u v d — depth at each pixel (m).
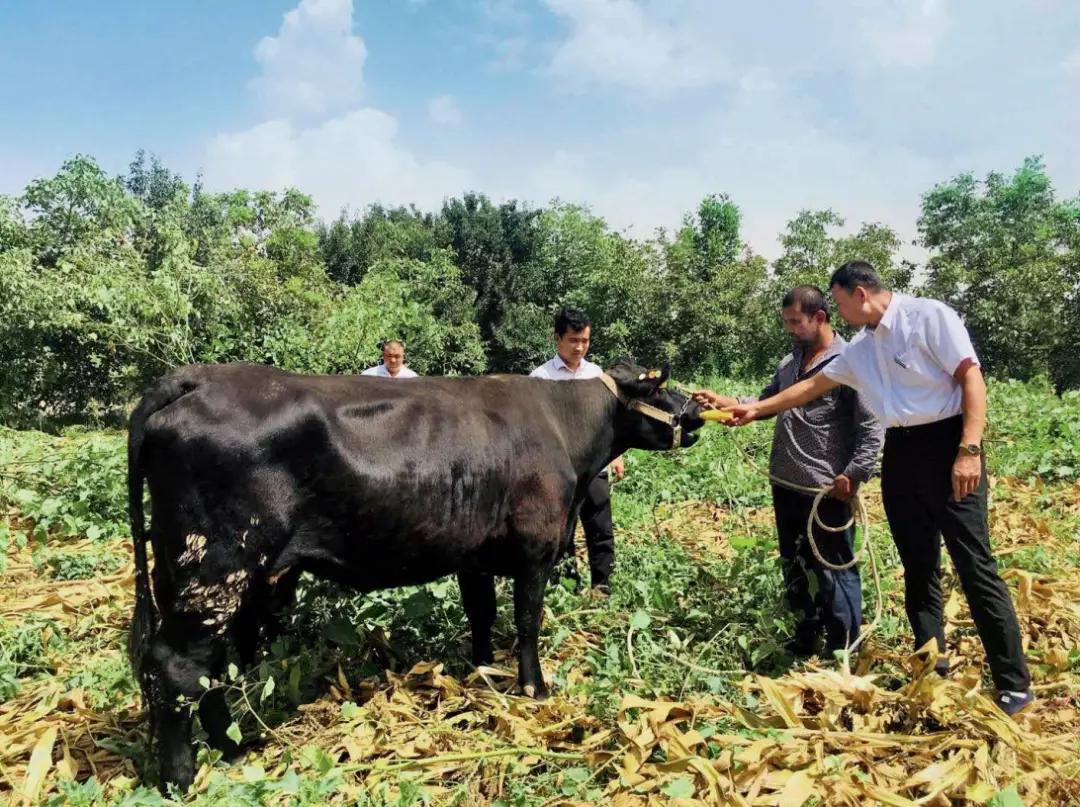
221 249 22.05
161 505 3.28
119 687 4.05
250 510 3.30
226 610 3.30
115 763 3.53
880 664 4.15
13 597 5.46
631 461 9.18
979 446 3.52
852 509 4.42
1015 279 24.91
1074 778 2.95
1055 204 36.59
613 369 4.73
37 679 4.29
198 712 3.44
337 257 39.28
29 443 9.54
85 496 7.23
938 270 26.88
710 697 3.58
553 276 38.50
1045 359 25.36
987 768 2.92
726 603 4.83
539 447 4.11
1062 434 9.66
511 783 3.15
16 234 18.88
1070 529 6.25
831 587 4.29
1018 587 4.62
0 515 7.14
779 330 26.41
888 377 3.77
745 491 8.37
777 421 4.59
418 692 4.11
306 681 4.16
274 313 19.50
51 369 17.38
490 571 4.15
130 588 5.52
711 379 22.02
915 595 4.02
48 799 3.10
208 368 3.46
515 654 4.61
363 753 3.41
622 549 6.08
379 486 3.57
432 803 3.11
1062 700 3.73
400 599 4.85
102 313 16.66
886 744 3.09
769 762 2.98
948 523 3.67
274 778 3.10
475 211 42.72
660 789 2.90
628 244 28.59
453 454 3.79
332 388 3.62
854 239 26.34
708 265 29.22
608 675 3.85
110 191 20.03
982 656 4.22
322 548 3.58
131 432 3.34
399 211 46.72
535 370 5.68
